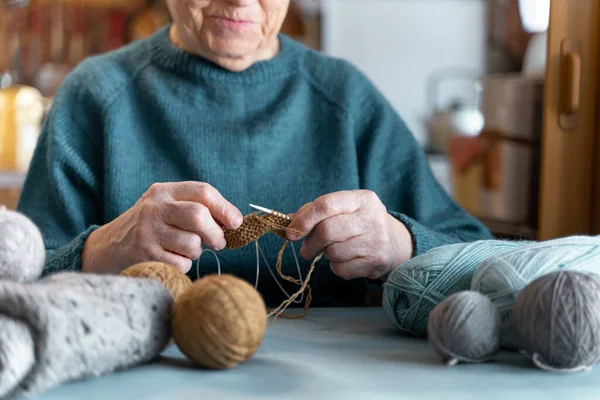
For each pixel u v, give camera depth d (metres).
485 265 0.71
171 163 1.19
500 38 3.38
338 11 3.68
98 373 0.58
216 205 0.86
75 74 1.25
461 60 3.72
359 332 0.82
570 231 1.22
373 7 3.69
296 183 1.20
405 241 0.99
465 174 1.91
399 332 0.83
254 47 1.18
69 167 1.18
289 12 3.36
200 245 0.86
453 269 0.77
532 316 0.61
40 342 0.52
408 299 0.79
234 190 1.17
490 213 1.77
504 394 0.55
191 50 1.22
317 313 0.96
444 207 1.28
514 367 0.63
